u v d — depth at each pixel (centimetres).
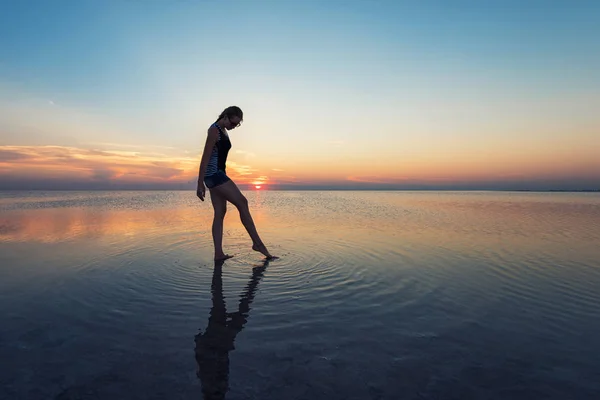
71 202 1619
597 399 171
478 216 988
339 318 269
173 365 200
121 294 319
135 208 1255
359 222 837
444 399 171
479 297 317
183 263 433
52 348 219
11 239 588
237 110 468
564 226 765
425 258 464
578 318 270
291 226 762
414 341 232
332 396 172
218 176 454
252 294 321
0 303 296
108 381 184
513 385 183
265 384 182
